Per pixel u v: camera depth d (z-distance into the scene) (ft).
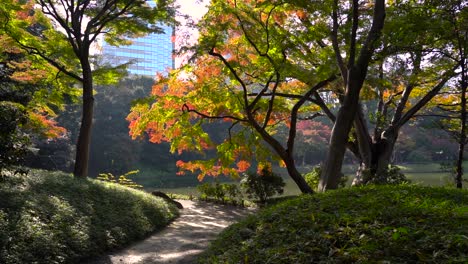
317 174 68.08
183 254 30.07
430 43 37.55
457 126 48.85
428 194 22.99
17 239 23.22
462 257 11.89
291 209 23.08
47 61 57.00
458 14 35.73
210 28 44.34
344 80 44.73
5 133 25.17
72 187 38.55
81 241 27.35
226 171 65.10
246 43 49.57
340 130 43.34
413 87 55.47
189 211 56.13
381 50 39.09
